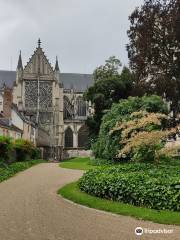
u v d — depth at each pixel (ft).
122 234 42.57
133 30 190.90
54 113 403.54
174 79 179.22
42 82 406.00
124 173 72.79
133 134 93.61
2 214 54.29
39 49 408.26
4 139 134.82
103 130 152.97
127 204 59.98
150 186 58.08
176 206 53.57
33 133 294.66
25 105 400.88
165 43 183.11
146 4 189.88
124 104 154.61
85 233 43.27
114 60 277.23
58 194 75.72
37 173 128.57
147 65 186.19
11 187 86.69
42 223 48.62
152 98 157.69
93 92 252.83
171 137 135.44
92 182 71.00
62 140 404.36
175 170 80.07
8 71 463.83
